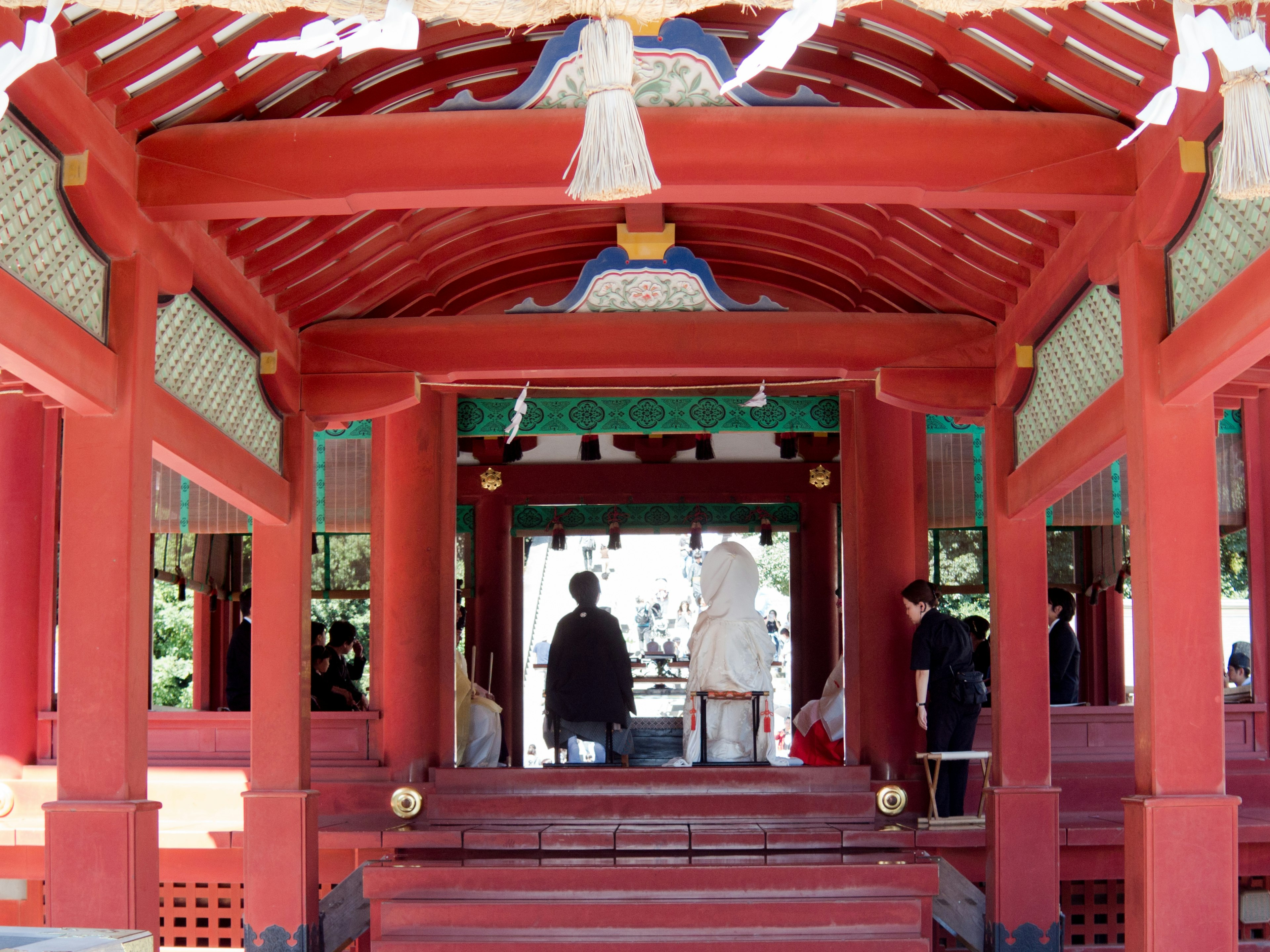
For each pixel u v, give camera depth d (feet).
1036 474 21.24
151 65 14.84
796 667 39.29
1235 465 28.81
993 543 23.25
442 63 19.52
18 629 27.40
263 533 22.84
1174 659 15.26
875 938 21.01
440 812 26.20
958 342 23.65
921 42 17.80
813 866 21.85
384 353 23.63
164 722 28.60
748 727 29.07
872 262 24.68
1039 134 16.31
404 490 29.25
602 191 10.05
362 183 16.37
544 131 16.42
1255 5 10.13
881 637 28.58
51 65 13.85
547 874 21.81
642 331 23.71
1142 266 15.92
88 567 15.40
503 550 39.52
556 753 28.60
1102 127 16.34
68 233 14.82
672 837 23.94
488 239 25.21
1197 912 14.75
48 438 28.35
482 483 38.96
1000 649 22.66
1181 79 9.82
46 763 27.37
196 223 18.22
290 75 16.80
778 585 74.13
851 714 29.17
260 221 19.92
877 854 23.22
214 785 27.91
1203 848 14.83
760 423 31.65
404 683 28.68
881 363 23.66
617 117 10.02
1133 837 15.31
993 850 22.20
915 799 27.63
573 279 28.71
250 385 21.42
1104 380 18.19
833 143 16.37
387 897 21.89
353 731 28.91
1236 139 10.46
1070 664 30.37
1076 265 18.57
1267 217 13.03
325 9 9.52
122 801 15.08
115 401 15.67
